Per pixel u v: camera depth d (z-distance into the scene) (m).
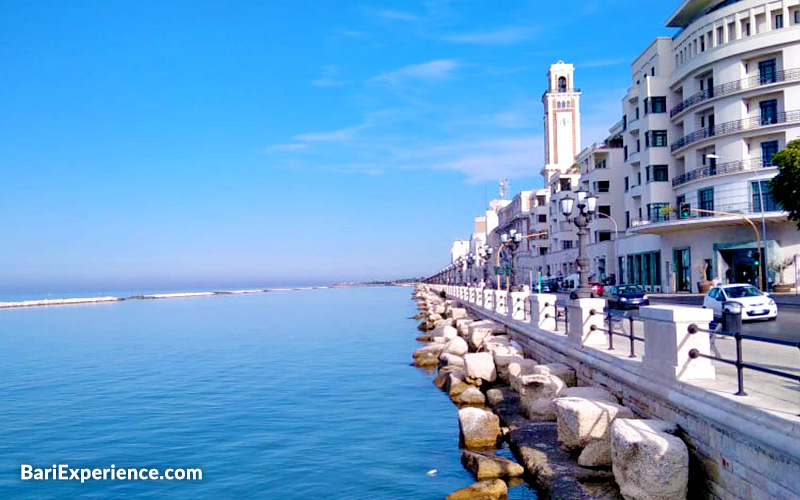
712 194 50.69
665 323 10.52
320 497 12.62
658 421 9.91
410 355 35.16
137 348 42.53
